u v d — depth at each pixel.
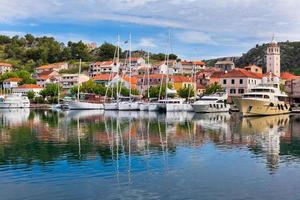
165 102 126.94
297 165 37.12
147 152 43.97
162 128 69.81
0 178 32.31
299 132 63.03
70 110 140.88
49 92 195.75
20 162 38.47
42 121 88.12
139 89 193.38
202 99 120.88
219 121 85.19
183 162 38.41
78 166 36.66
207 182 31.05
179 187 29.75
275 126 73.12
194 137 56.59
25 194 28.19
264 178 32.28
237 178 32.31
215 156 41.47
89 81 189.88
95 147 47.62
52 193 28.38
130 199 27.05
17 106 168.88
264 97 100.69
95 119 93.69
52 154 42.81
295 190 29.00
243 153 43.28
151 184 30.53
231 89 155.88
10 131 65.81
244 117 96.81
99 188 29.53
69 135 59.69
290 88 139.88
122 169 35.41
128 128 70.25
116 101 146.25
